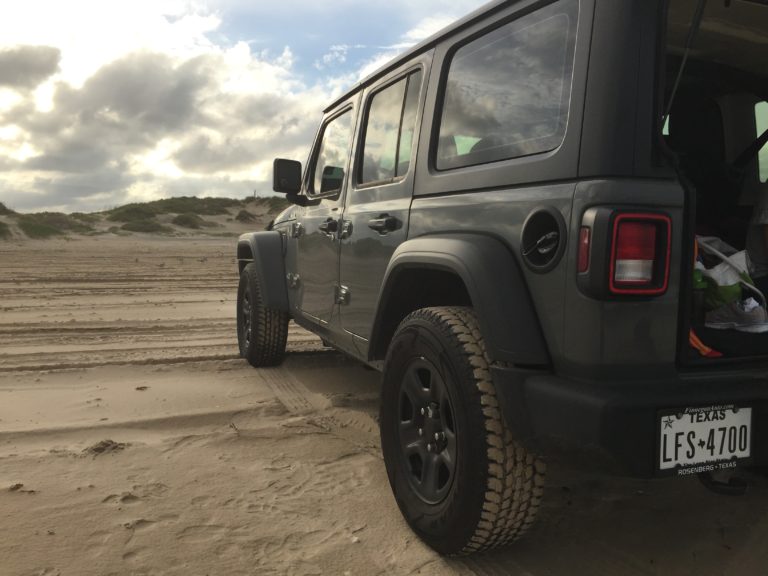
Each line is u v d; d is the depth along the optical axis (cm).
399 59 330
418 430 254
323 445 356
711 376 203
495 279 216
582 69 202
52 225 4047
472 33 268
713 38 287
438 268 247
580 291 192
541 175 212
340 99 420
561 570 234
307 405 431
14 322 745
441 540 233
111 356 568
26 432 364
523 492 214
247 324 549
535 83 228
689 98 326
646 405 188
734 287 224
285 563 235
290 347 619
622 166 191
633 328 191
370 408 424
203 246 2966
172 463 326
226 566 232
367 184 347
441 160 277
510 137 236
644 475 190
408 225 285
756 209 263
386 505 283
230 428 382
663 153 192
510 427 208
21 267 1559
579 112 201
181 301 978
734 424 202
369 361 322
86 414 402
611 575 231
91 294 1047
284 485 302
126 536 250
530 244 212
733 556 245
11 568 226
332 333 392
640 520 272
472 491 215
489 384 216
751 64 316
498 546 231
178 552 240
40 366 518
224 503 281
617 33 195
